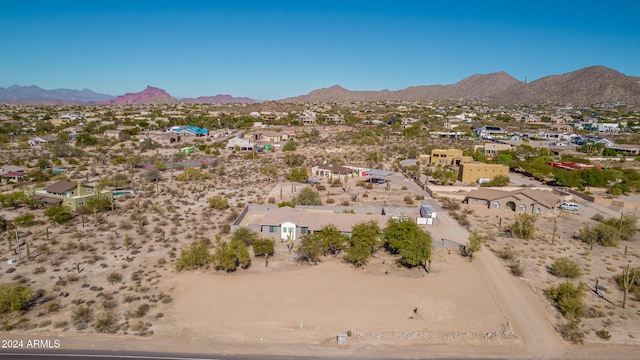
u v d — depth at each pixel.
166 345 38.75
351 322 43.50
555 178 113.69
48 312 43.75
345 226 66.81
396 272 55.59
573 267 54.75
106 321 41.78
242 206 85.06
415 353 38.41
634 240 70.25
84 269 54.25
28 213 75.94
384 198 95.69
